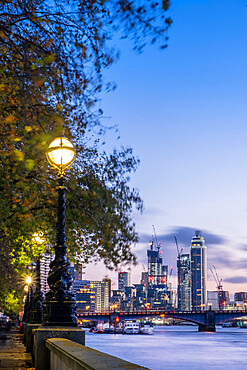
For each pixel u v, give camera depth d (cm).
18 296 3959
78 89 1085
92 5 988
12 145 1109
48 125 1210
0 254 2253
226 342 16988
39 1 1066
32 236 1766
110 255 1527
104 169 1530
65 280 1008
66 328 974
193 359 10119
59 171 1072
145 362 9319
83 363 476
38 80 1093
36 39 1101
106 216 1517
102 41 1025
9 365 1344
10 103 1135
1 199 1249
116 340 17100
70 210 1531
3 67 1093
